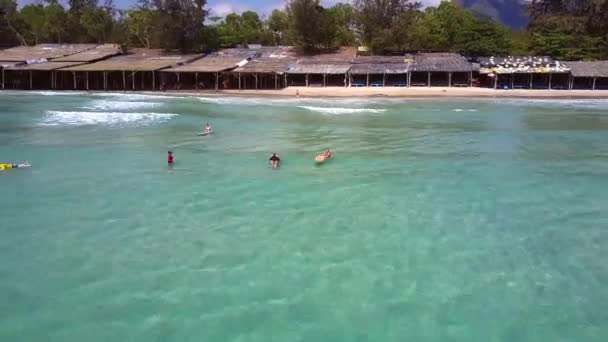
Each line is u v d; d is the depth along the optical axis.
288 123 42.34
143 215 18.92
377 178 24.36
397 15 84.44
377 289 13.45
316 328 11.68
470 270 14.56
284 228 17.70
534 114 49.03
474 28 84.88
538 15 92.31
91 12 97.81
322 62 76.25
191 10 87.62
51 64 76.12
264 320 12.00
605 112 50.66
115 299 12.93
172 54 87.19
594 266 14.87
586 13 85.62
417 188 22.75
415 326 11.79
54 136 34.72
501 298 13.05
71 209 19.55
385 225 18.02
